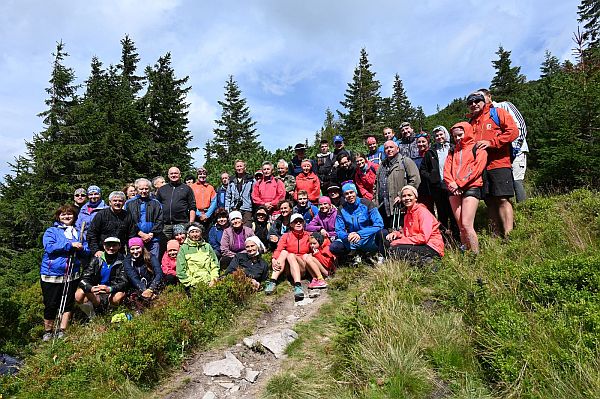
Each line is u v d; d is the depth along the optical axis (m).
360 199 7.09
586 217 5.39
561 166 8.00
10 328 5.66
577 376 2.70
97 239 6.52
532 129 10.49
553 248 4.75
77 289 6.07
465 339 3.55
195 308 5.32
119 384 3.95
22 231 18.73
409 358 3.46
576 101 7.87
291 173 9.77
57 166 19.58
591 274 3.57
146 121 24.44
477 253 5.10
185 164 24.55
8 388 4.17
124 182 21.00
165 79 25.36
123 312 5.87
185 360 4.43
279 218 7.88
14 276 13.77
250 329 5.07
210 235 7.66
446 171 5.74
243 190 8.83
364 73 38.62
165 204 7.90
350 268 6.59
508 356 3.00
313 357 4.14
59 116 21.56
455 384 3.15
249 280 6.11
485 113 5.83
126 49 28.75
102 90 24.78
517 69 24.38
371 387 3.32
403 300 4.50
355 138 34.34
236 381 3.96
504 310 3.45
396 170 6.75
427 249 5.52
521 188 6.77
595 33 29.67
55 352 4.91
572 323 3.09
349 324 4.11
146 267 6.52
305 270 6.49
